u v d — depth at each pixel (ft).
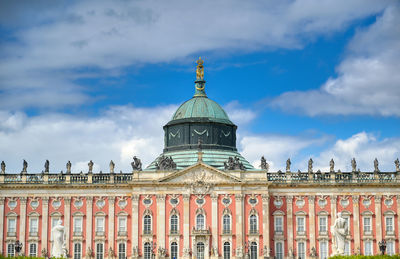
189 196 440.04
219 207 438.81
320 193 447.83
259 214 438.81
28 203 450.30
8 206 450.30
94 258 442.91
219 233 435.94
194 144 480.23
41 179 453.17
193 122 482.69
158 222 437.99
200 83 511.40
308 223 444.55
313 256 438.40
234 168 443.73
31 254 444.55
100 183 448.65
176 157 473.26
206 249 433.48
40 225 447.01
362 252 441.27
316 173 451.94
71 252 443.32
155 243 436.35
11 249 446.19
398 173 447.83
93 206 448.65
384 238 442.09
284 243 442.91
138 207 441.27
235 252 433.48
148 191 442.50
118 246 443.73
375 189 447.42
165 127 496.64
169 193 441.27
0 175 453.58
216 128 485.56
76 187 449.48
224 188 440.45
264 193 440.04
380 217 443.73
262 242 435.53
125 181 450.30
